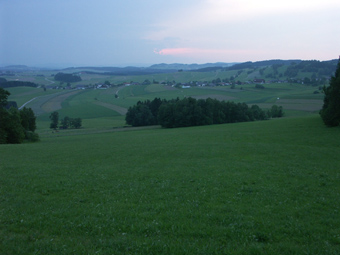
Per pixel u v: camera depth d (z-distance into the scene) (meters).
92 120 138.25
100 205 13.80
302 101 155.25
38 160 30.20
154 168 24.59
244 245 9.66
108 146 44.06
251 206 13.97
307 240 10.24
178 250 9.22
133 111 116.19
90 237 10.20
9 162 27.84
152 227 10.99
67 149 40.56
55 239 9.95
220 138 52.97
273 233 10.75
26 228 10.88
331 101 56.31
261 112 120.69
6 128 58.56
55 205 13.76
